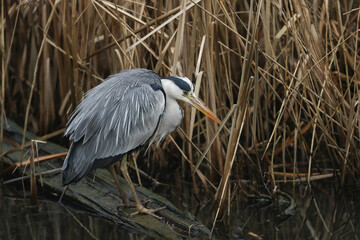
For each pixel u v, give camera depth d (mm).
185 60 9836
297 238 8242
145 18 10656
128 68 10258
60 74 11883
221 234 8375
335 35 11234
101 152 8359
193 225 8523
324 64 10188
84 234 8195
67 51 10438
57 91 12875
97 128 8375
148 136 8766
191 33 9531
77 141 8398
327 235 8375
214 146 10477
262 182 10602
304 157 11688
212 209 9484
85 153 8320
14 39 12938
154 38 10578
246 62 8555
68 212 9188
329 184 10617
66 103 12156
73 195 9680
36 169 10586
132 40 10391
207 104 10008
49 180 10227
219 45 11000
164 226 8500
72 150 8391
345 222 8922
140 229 8438
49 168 10625
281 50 10766
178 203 9766
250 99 12156
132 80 8859
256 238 8195
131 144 8586
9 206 9445
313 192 10234
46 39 10852
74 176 8320
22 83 13133
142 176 11070
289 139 11508
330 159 10891
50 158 10766
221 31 10836
